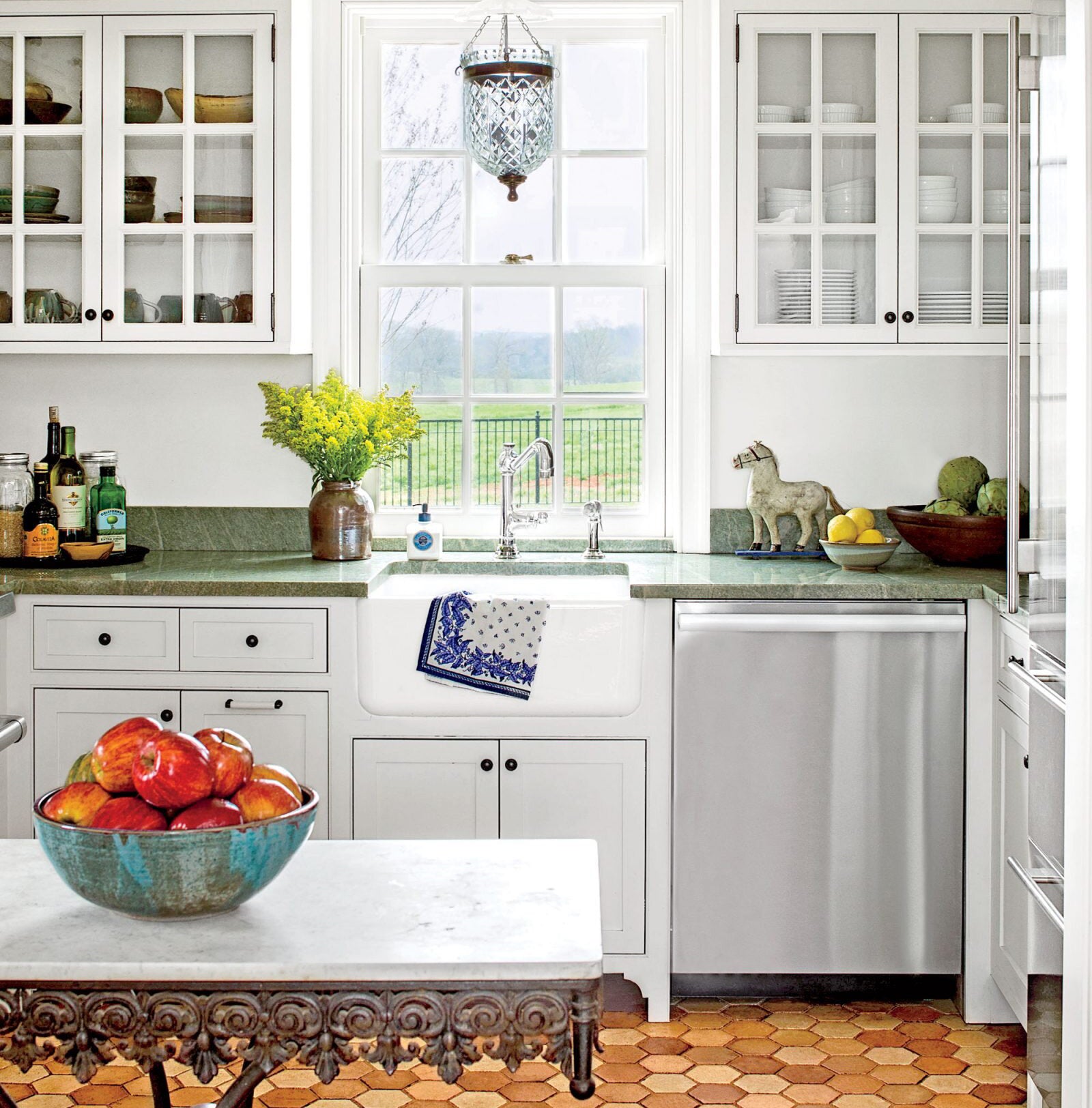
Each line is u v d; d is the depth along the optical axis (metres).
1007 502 2.83
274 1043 1.37
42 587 3.10
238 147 3.50
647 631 3.08
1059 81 2.27
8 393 3.80
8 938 1.42
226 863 1.41
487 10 3.43
